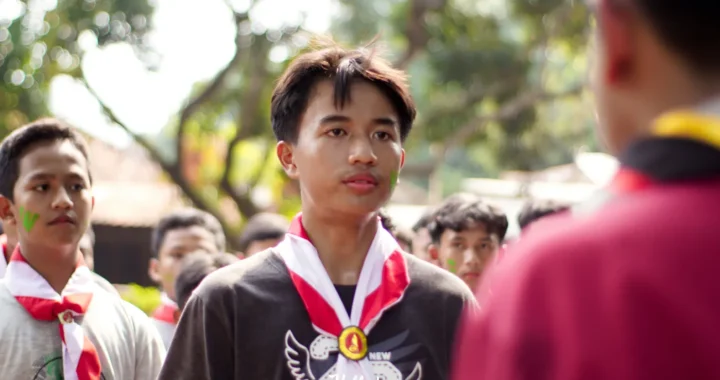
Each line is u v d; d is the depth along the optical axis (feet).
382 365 8.31
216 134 53.26
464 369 4.29
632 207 4.01
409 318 8.52
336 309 8.39
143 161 73.97
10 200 11.16
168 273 17.49
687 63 4.10
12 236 12.71
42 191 10.90
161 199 63.36
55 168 10.94
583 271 3.93
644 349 3.75
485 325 4.19
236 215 59.47
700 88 4.09
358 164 8.38
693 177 3.97
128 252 59.16
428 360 8.45
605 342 3.81
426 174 56.49
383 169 8.50
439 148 59.11
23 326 10.82
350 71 8.57
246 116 50.26
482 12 55.21
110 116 48.03
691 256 3.81
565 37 55.11
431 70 56.80
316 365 8.23
